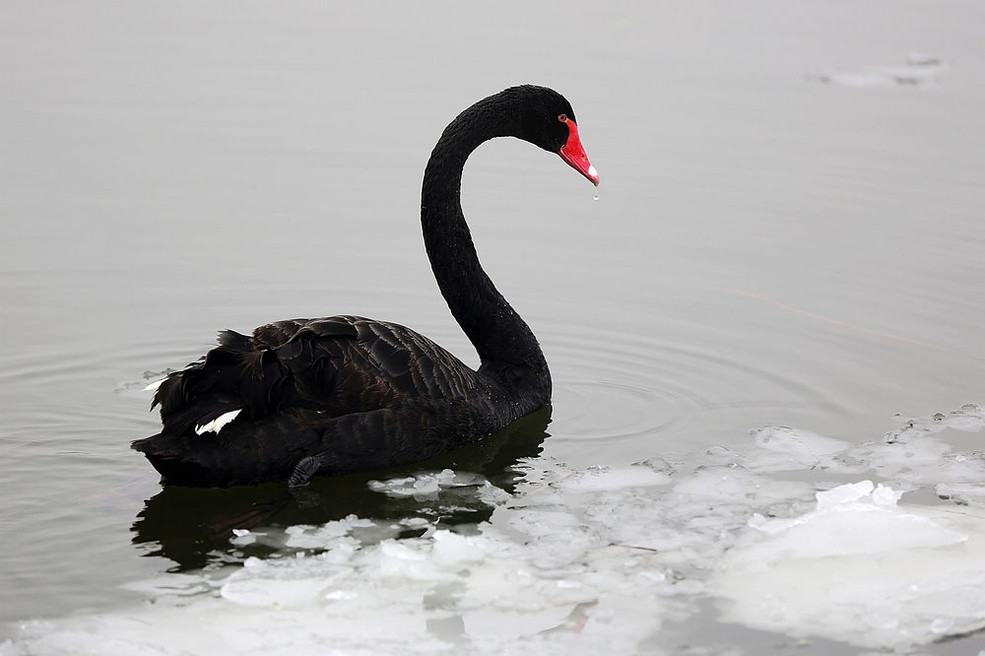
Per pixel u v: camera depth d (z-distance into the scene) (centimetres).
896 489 1014
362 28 2259
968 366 1244
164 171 1719
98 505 948
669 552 909
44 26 2245
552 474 1028
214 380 929
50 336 1292
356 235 1561
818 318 1357
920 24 2358
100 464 1021
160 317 1349
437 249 1145
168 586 841
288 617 814
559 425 1128
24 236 1520
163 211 1606
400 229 1580
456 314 1155
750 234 1578
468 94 1958
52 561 867
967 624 827
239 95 1967
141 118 1883
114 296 1392
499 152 1884
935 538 930
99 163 1731
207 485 941
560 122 1179
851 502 970
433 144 1814
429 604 837
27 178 1677
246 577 855
